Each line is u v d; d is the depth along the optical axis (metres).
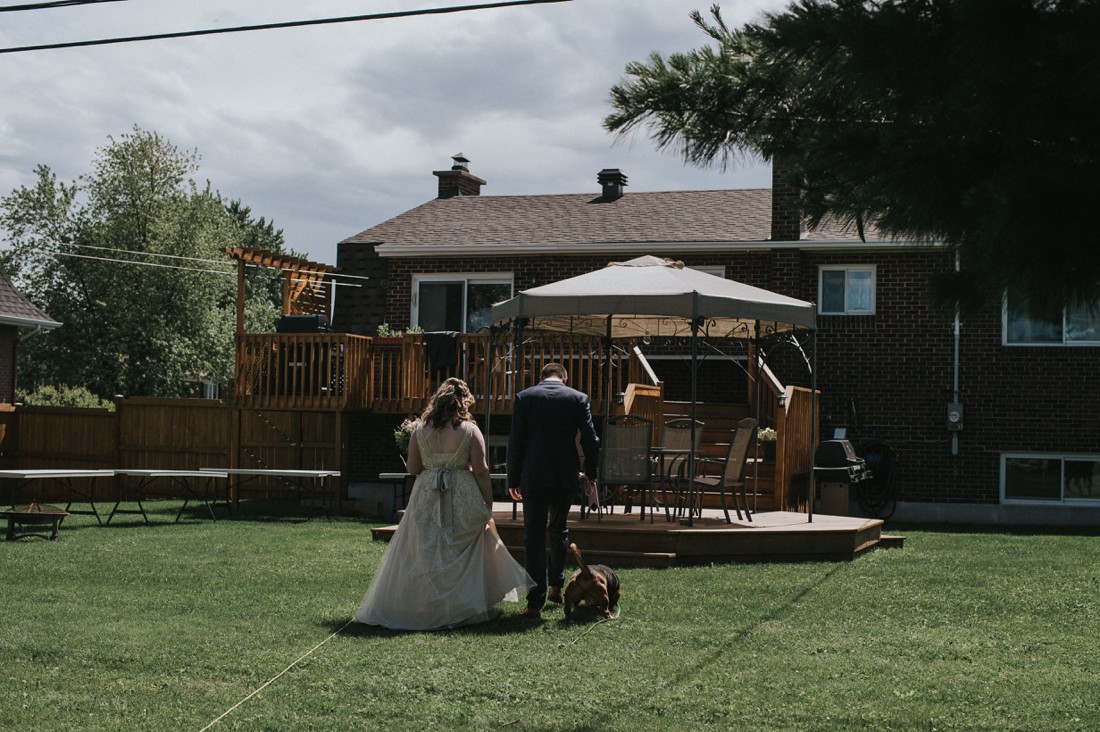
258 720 5.43
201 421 20.28
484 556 8.00
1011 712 5.73
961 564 11.23
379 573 7.91
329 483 19.48
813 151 4.78
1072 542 14.11
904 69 4.34
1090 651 7.23
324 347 18.36
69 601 8.55
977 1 3.96
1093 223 3.98
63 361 40.91
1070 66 3.94
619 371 16.97
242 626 7.70
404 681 6.20
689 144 6.34
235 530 14.11
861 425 19.19
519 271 21.09
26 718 5.39
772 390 17.06
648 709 5.71
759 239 19.77
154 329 40.28
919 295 19.00
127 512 14.95
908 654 7.09
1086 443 18.39
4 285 25.22
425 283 21.66
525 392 8.47
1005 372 18.72
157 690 5.98
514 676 6.34
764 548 11.37
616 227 21.61
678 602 8.82
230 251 18.42
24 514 12.58
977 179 4.25
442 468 7.92
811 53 4.53
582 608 8.53
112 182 41.81
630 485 11.97
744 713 5.64
